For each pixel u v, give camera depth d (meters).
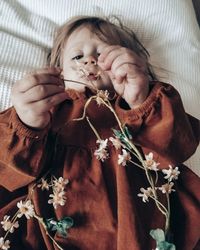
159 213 0.43
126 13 0.64
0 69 0.56
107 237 0.42
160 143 0.42
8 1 0.64
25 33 0.62
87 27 0.53
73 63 0.50
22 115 0.40
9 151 0.41
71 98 0.47
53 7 0.64
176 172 0.42
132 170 0.44
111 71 0.42
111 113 0.46
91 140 0.45
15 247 0.43
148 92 0.43
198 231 0.45
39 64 0.59
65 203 0.43
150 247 0.42
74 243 0.43
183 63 0.62
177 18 0.65
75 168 0.44
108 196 0.43
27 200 0.43
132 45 0.56
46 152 0.43
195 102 0.58
